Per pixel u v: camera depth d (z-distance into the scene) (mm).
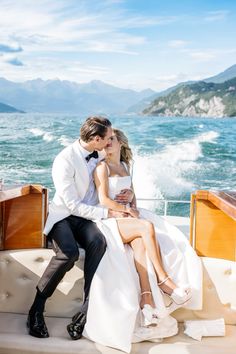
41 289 2391
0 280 2639
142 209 2844
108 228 2516
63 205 2594
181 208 12117
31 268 2617
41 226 2742
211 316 2580
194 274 2527
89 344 2312
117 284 2373
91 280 2387
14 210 2725
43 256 2615
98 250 2410
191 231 2754
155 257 2453
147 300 2400
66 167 2580
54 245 2479
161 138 17281
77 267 2582
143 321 2357
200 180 14883
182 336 2430
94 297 2348
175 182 14031
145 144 17016
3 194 2264
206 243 2725
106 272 2385
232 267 2555
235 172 15430
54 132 16844
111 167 2768
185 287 2424
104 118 2648
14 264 2619
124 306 2316
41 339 2332
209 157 16141
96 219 2580
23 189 2596
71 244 2426
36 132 16641
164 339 2387
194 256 2561
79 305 2617
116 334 2279
